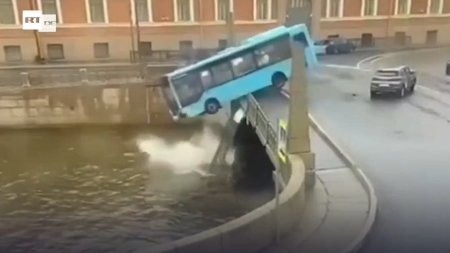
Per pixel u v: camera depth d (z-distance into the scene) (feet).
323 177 41.98
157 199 57.93
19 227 51.90
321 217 34.32
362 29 122.62
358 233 31.94
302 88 38.78
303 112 39.17
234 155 71.72
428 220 34.42
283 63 73.61
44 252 46.14
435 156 48.49
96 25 112.88
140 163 72.28
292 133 39.45
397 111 68.44
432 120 63.41
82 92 87.56
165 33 116.67
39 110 87.20
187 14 116.78
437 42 122.01
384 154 49.11
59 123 87.61
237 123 75.41
